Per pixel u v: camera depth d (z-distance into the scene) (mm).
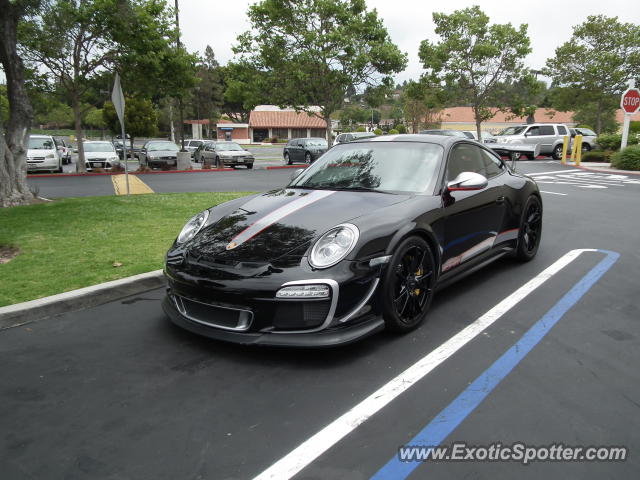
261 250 2957
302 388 2582
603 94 32250
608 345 3045
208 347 3096
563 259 5047
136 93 19391
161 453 2076
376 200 3408
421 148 3967
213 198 9070
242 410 2387
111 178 15492
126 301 3963
